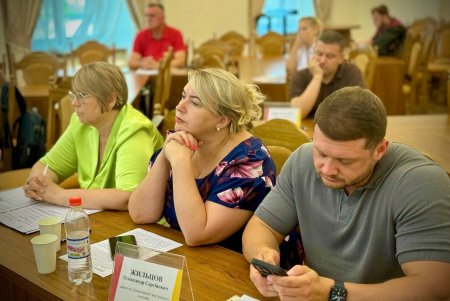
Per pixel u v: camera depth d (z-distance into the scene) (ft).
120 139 6.09
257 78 13.89
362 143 3.41
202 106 4.77
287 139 6.37
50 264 4.08
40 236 4.17
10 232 4.95
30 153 10.32
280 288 3.37
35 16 20.51
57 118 9.61
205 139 4.97
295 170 4.30
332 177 3.57
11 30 20.08
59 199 5.64
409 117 9.55
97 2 22.07
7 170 10.66
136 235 4.81
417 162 3.72
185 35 25.22
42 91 13.33
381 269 3.83
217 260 4.27
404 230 3.52
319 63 10.06
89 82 5.93
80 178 6.72
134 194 5.16
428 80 21.17
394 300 3.34
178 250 4.49
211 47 19.98
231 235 4.80
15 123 10.59
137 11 22.93
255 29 26.40
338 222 3.98
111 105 6.09
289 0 27.30
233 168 4.81
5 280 4.35
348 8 28.63
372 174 3.78
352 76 10.24
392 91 17.17
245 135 5.12
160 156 5.08
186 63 18.88
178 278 3.41
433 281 3.30
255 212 4.53
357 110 3.39
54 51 21.29
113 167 6.24
